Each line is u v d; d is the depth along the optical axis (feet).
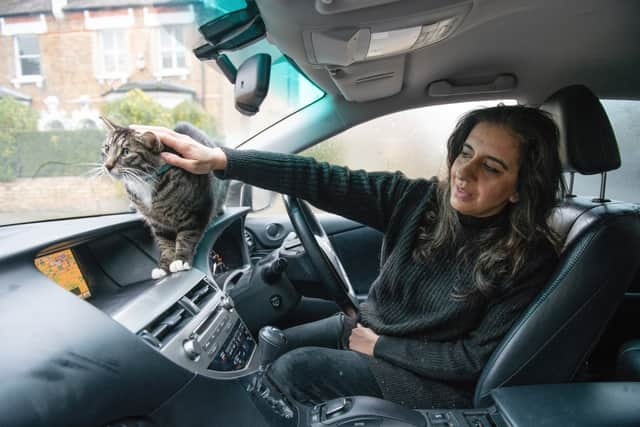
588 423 3.14
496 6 3.65
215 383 3.00
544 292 3.67
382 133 6.61
